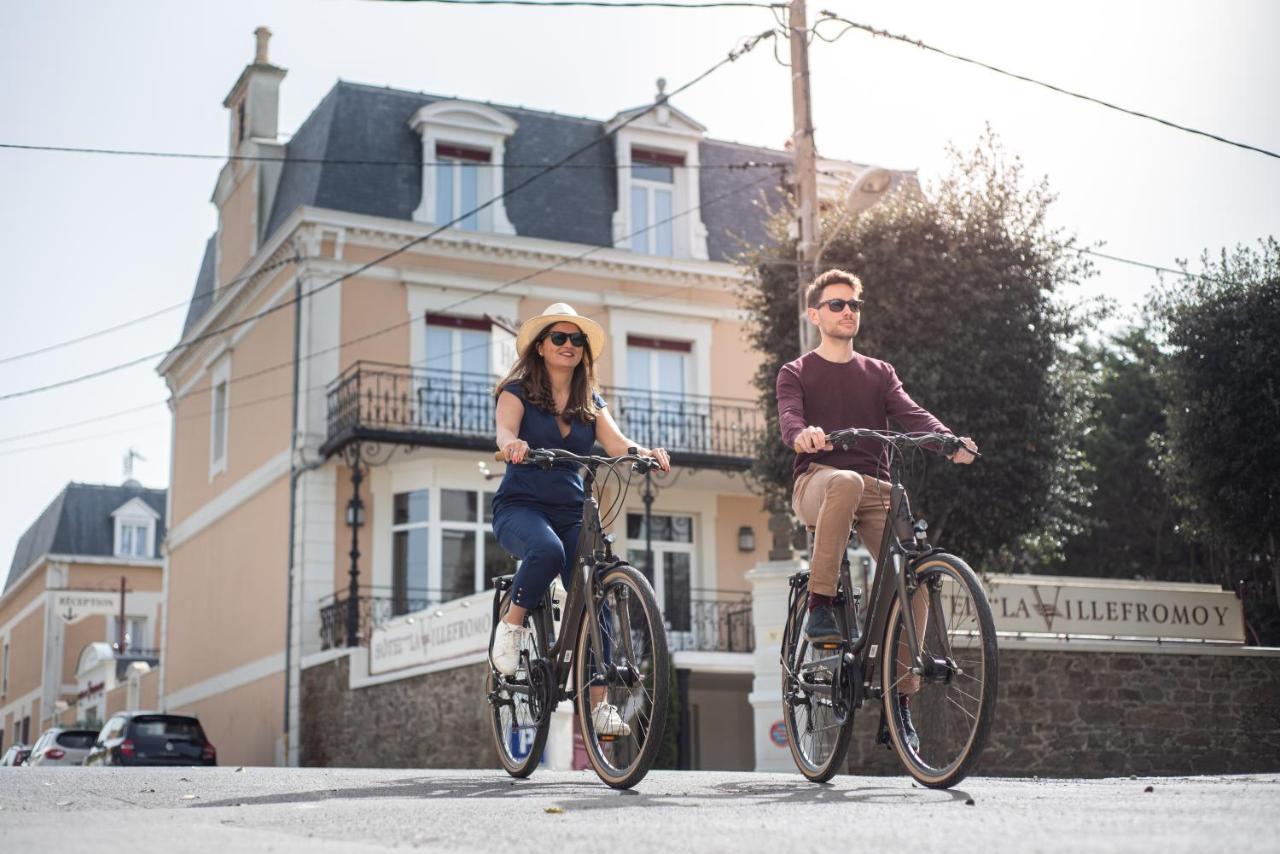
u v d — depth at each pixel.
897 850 2.40
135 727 18.84
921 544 4.45
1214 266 16.28
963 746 4.11
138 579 44.97
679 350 23.30
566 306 5.06
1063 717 13.83
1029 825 2.77
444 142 22.23
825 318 5.02
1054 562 22.95
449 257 21.88
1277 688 14.86
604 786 4.69
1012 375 14.73
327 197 21.25
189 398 27.27
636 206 23.56
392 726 17.30
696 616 22.41
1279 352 15.48
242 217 24.64
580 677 4.72
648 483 21.41
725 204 24.16
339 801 3.96
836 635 4.61
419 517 20.69
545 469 4.96
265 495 22.17
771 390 15.73
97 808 3.88
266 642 21.44
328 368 20.92
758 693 12.96
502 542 5.02
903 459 4.66
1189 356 16.09
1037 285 15.05
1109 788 4.18
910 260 14.70
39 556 44.47
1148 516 22.81
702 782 5.11
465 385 21.41
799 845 2.51
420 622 16.94
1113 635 14.28
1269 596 19.39
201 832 2.88
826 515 4.64
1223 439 15.77
